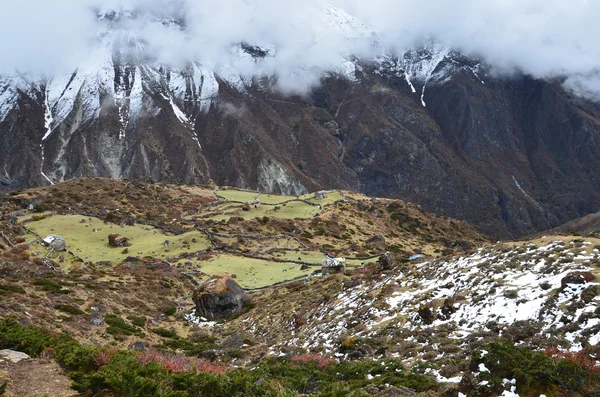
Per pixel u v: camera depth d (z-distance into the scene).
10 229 99.50
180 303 62.81
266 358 30.92
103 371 17.06
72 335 38.25
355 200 160.12
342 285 47.78
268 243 106.25
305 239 112.62
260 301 60.28
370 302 35.44
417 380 18.89
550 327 21.22
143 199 150.75
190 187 185.75
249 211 140.50
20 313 37.56
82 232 107.75
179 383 17.33
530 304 24.08
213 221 124.56
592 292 22.08
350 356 26.33
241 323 51.69
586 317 20.27
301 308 45.44
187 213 140.00
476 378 15.98
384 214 150.62
